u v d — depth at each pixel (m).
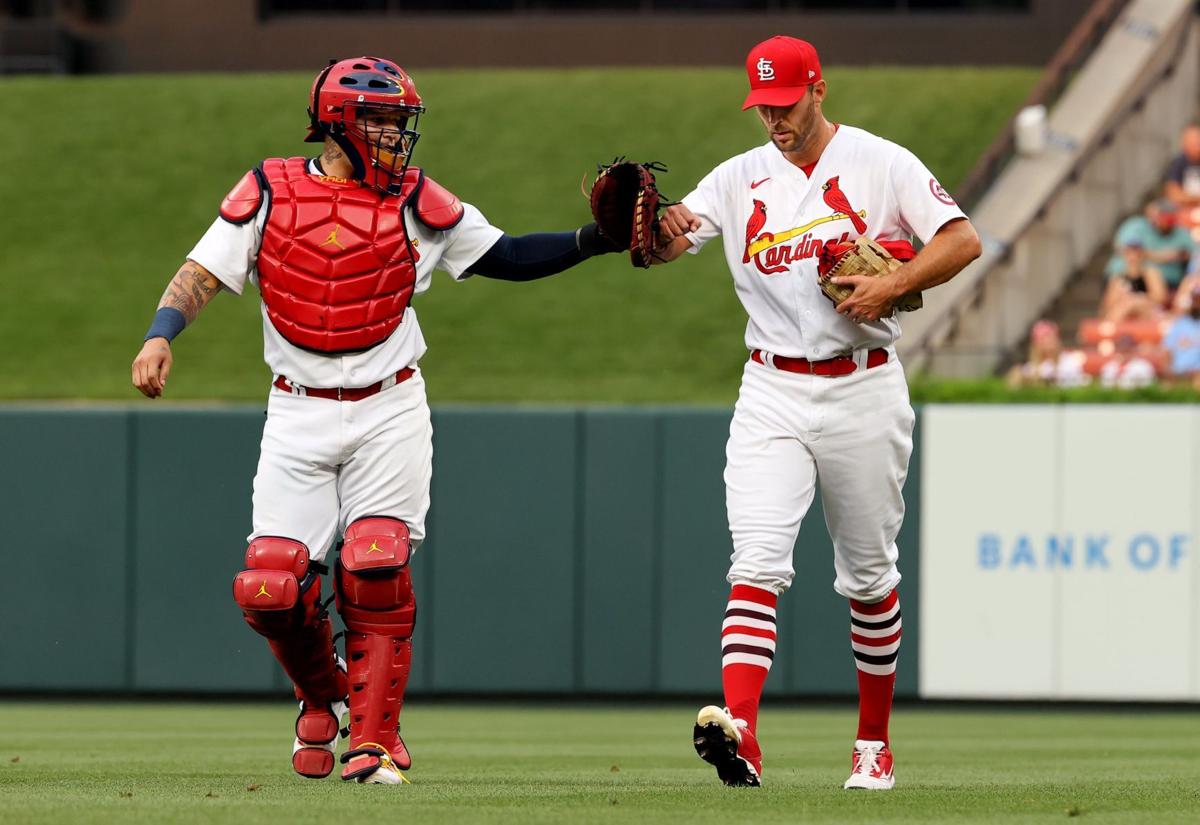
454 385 46.81
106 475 34.84
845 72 63.72
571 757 22.17
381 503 14.53
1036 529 33.94
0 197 57.09
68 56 67.50
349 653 14.74
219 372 47.91
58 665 34.91
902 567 34.22
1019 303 47.69
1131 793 14.73
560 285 52.56
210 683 34.66
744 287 14.94
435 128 59.84
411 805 12.45
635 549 34.53
